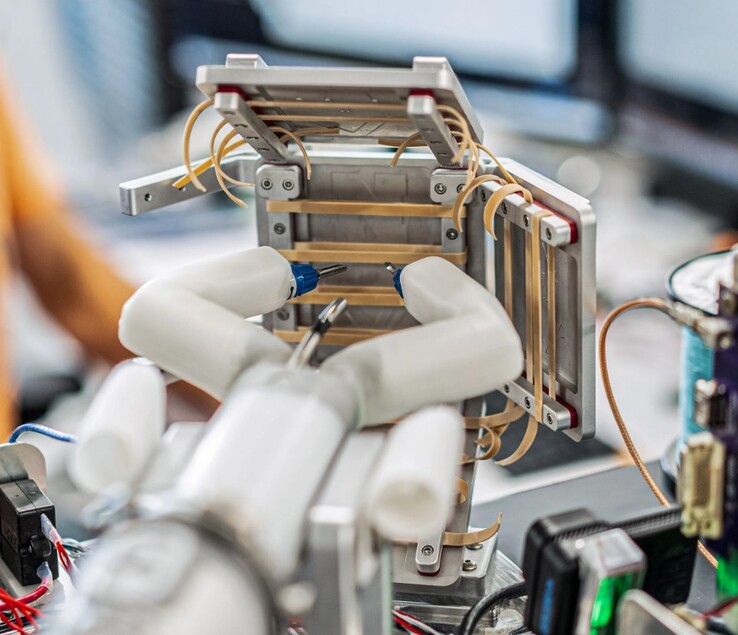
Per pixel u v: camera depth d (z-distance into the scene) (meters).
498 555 0.80
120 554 0.42
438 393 0.56
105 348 1.69
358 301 0.78
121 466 0.51
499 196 0.69
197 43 2.23
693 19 1.77
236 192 2.12
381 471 0.47
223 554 0.43
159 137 2.26
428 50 1.98
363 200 0.77
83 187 2.18
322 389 0.51
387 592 0.56
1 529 0.75
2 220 1.56
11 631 0.67
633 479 0.92
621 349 1.60
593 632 0.54
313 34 2.06
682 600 0.61
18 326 1.92
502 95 1.98
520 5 1.88
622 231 1.89
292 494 0.45
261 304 0.67
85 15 2.32
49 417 1.68
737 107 1.76
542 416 0.73
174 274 0.62
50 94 2.36
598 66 1.89
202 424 0.55
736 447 0.53
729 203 1.88
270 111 0.68
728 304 0.53
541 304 0.71
